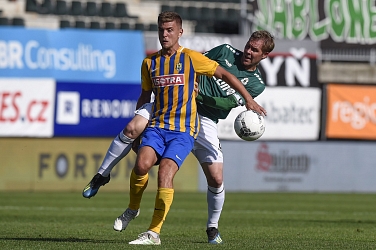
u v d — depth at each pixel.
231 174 79.12
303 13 83.06
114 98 75.00
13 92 72.25
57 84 73.50
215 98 25.81
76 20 88.44
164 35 23.81
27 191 73.00
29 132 72.94
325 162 81.81
